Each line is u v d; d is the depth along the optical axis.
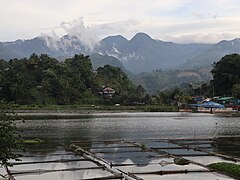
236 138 57.91
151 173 31.19
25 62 180.00
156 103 168.12
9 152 22.89
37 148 47.25
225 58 159.00
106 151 44.53
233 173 30.58
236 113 127.75
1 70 168.38
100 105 158.88
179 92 168.62
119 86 190.88
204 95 166.38
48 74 163.25
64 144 50.88
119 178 29.58
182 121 94.44
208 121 94.25
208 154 42.06
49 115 115.38
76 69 179.38
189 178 29.73
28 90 146.50
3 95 139.38
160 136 61.88
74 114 123.31
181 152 43.84
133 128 75.88
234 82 154.00
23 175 31.30
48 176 30.91
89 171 32.88
